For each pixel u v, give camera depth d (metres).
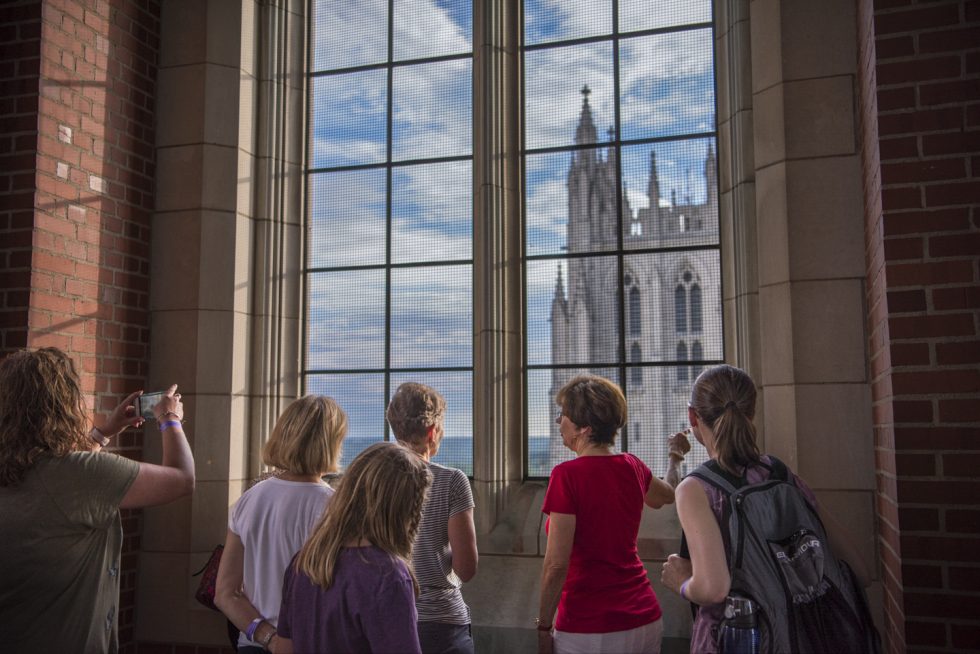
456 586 2.26
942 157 2.53
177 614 3.83
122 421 2.06
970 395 2.42
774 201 3.47
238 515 1.99
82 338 3.59
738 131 3.72
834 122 3.39
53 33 3.49
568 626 2.06
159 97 4.19
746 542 1.72
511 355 4.02
